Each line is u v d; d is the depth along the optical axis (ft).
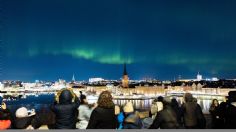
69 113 15.84
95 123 14.98
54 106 15.90
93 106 18.26
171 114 16.20
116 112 19.04
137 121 16.94
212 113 21.29
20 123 15.98
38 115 15.71
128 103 17.12
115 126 15.46
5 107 17.12
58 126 15.69
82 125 17.47
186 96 19.86
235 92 18.06
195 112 19.48
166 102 16.53
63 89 16.42
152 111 19.54
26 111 16.42
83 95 18.31
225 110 17.94
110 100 15.31
